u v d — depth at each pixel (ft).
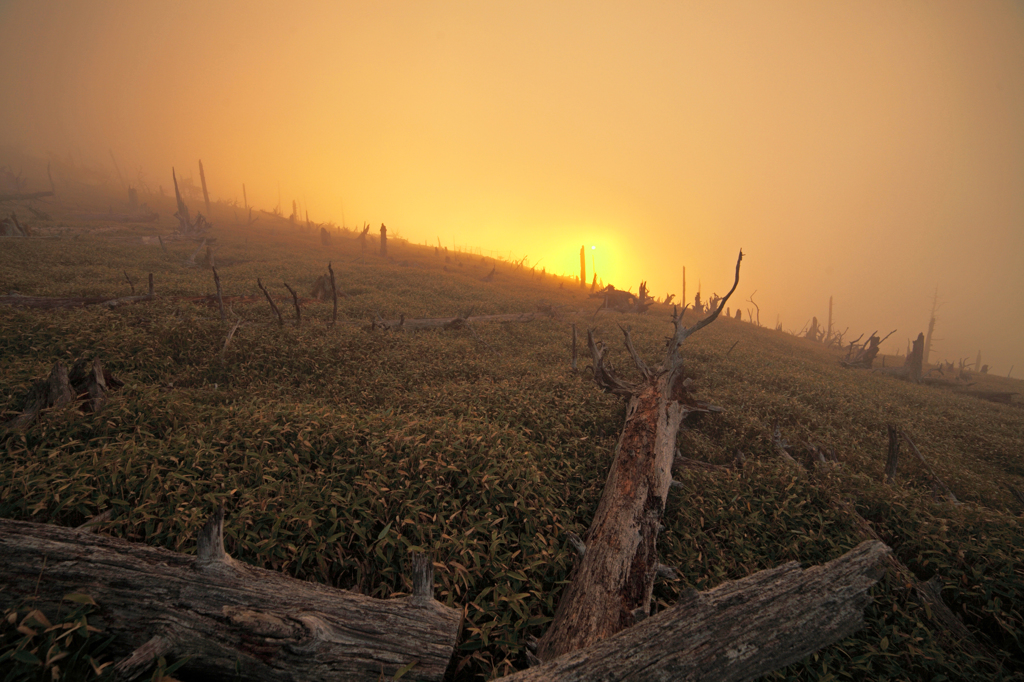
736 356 61.21
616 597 13.34
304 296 65.05
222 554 10.61
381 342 41.14
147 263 84.53
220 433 18.31
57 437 17.03
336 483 16.40
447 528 15.58
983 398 84.07
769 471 23.41
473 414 26.02
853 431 35.68
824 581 11.87
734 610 10.93
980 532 18.52
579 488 20.86
